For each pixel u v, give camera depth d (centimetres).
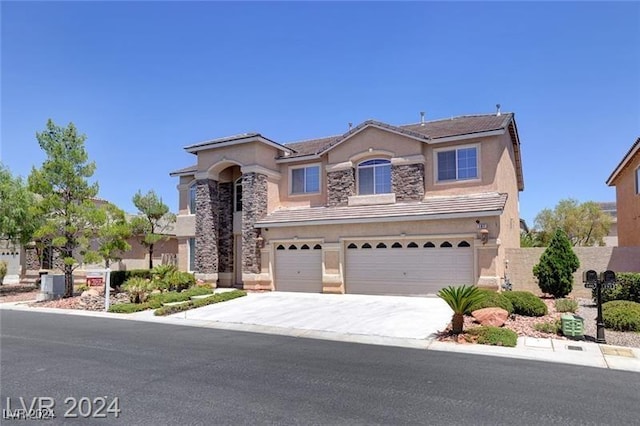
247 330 1438
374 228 2192
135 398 753
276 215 2533
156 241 3244
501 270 1986
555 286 1842
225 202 2836
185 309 1856
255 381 845
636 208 2411
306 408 699
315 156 2552
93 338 1300
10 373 913
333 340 1265
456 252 2020
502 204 1930
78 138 2417
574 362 990
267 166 2625
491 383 832
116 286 2597
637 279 1588
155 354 1081
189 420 654
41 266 3281
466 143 2192
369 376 878
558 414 678
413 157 2259
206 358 1038
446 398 746
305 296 2183
